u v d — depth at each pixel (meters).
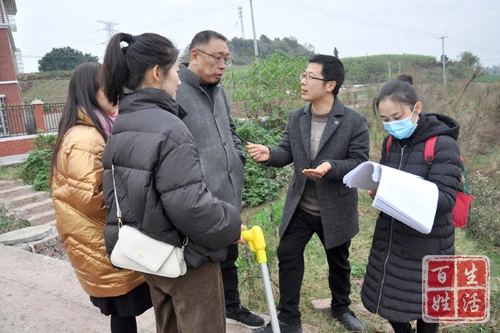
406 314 2.06
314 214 2.63
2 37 15.19
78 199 1.86
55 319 2.93
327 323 2.85
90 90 1.96
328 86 2.48
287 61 10.53
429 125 2.04
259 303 3.17
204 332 1.70
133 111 1.61
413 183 1.84
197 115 2.33
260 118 10.75
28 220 7.29
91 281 1.97
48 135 10.88
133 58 1.59
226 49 2.38
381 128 8.05
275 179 8.42
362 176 2.06
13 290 3.36
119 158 1.58
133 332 2.19
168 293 1.69
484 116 8.66
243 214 7.48
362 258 4.05
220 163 2.40
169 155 1.48
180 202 1.46
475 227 4.46
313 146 2.61
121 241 1.58
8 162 10.41
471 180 5.59
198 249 1.61
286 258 2.63
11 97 15.48
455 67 16.14
